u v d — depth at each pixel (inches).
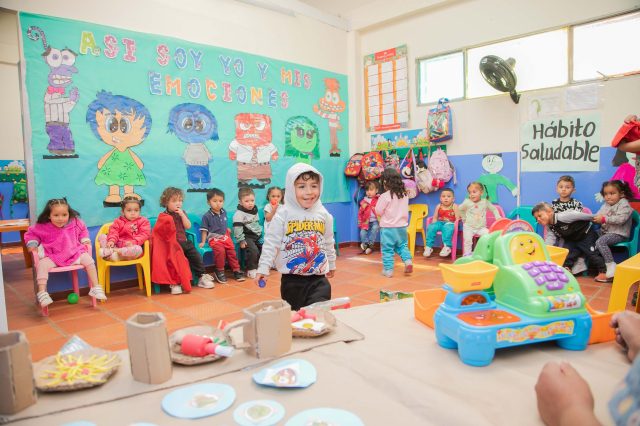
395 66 199.3
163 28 148.3
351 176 210.5
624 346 45.3
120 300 130.9
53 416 32.5
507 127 165.8
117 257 129.6
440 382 38.7
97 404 34.2
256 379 37.4
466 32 174.6
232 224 167.0
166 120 149.4
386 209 150.6
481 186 169.6
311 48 195.5
